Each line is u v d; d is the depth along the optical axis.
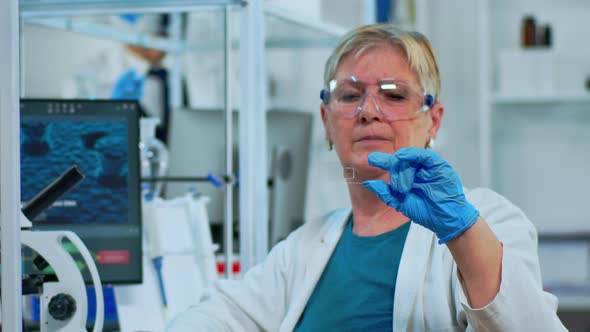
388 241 1.62
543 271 4.23
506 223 1.51
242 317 1.76
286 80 2.66
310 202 2.57
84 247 1.55
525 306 1.30
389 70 1.62
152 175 2.12
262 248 2.04
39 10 2.11
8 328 1.26
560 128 4.43
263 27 2.03
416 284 1.52
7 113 1.27
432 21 4.62
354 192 1.68
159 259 2.04
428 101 1.63
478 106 4.54
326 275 1.68
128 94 2.96
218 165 2.21
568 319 3.96
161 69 3.42
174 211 2.11
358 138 1.61
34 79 3.52
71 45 3.57
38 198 1.58
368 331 1.57
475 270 1.32
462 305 1.34
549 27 4.21
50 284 1.53
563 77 4.21
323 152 2.55
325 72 1.74
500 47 4.46
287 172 2.46
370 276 1.60
